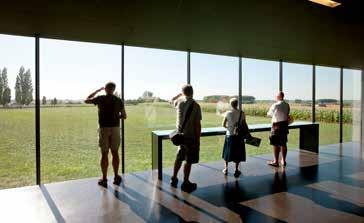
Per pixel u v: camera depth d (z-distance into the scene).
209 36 4.83
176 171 4.54
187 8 3.39
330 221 3.21
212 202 3.82
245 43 5.45
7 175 5.59
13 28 4.21
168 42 5.32
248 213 3.46
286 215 3.39
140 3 3.19
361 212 3.47
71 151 6.65
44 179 5.55
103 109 4.46
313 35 4.85
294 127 6.75
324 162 6.18
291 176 5.09
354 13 3.68
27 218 3.30
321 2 3.27
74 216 3.36
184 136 4.31
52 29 4.28
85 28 4.24
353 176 5.08
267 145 8.45
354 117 9.90
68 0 3.06
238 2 3.23
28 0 3.05
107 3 3.18
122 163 5.39
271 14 3.67
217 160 6.46
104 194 4.11
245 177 5.04
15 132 5.66
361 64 8.57
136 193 4.16
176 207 3.65
